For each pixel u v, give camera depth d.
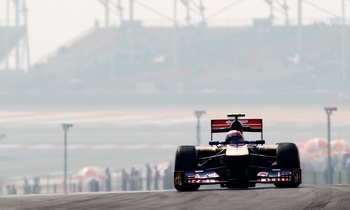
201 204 43.47
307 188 53.00
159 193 52.56
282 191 50.28
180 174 54.97
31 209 42.91
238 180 54.31
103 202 46.34
